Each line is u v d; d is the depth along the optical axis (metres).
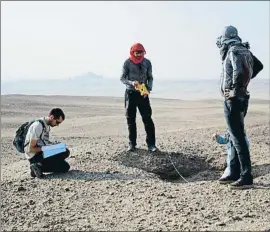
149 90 9.78
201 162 9.92
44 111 23.66
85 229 6.13
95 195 7.48
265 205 6.86
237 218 6.36
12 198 7.46
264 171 8.89
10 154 12.04
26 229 6.25
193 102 30.20
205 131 13.38
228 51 7.44
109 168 9.05
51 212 6.81
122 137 13.88
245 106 7.54
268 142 12.23
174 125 16.98
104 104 29.38
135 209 6.79
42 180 8.32
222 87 7.55
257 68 7.66
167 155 9.93
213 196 7.28
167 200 7.12
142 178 8.55
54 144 8.66
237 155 7.88
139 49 9.55
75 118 20.83
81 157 9.70
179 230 5.98
